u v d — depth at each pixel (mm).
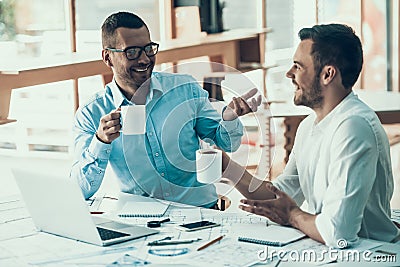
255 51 7172
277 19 8070
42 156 6840
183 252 2066
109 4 6945
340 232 2076
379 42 8172
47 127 6895
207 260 1979
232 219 2473
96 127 3006
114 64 2992
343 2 8148
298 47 2326
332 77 2271
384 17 8125
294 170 2656
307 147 2426
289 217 2264
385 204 2330
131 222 2479
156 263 1969
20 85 4125
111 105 3029
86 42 6895
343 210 2080
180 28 7441
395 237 2336
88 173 2869
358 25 8117
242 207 2324
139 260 2002
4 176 5926
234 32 7316
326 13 8148
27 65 4285
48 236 2312
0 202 2861
